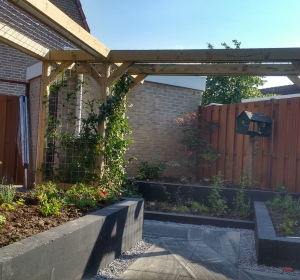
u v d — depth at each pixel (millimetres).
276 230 5340
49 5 4797
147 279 4301
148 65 7859
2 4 9750
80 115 8289
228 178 9586
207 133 10312
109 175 6879
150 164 9570
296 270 4688
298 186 8000
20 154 8859
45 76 7082
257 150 8867
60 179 6938
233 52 6398
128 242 5324
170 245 5770
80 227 3715
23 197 5023
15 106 8883
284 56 6234
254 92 16594
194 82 10875
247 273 4605
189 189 8352
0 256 2689
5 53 10734
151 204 8188
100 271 4324
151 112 10320
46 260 3094
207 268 4770
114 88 7422
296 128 8102
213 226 7195
